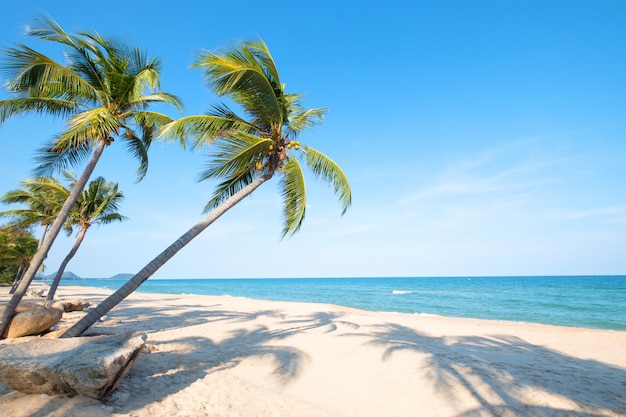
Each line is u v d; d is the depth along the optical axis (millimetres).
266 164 8680
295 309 19656
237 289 73000
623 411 5098
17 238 32562
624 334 12828
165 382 5707
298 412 5012
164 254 7316
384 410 5230
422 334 11625
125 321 12578
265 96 7816
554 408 5152
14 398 4184
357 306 30328
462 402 5367
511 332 12828
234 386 5906
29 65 7512
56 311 8516
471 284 80750
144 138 11422
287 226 9859
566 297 37875
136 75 9266
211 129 7863
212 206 9250
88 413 4027
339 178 9914
